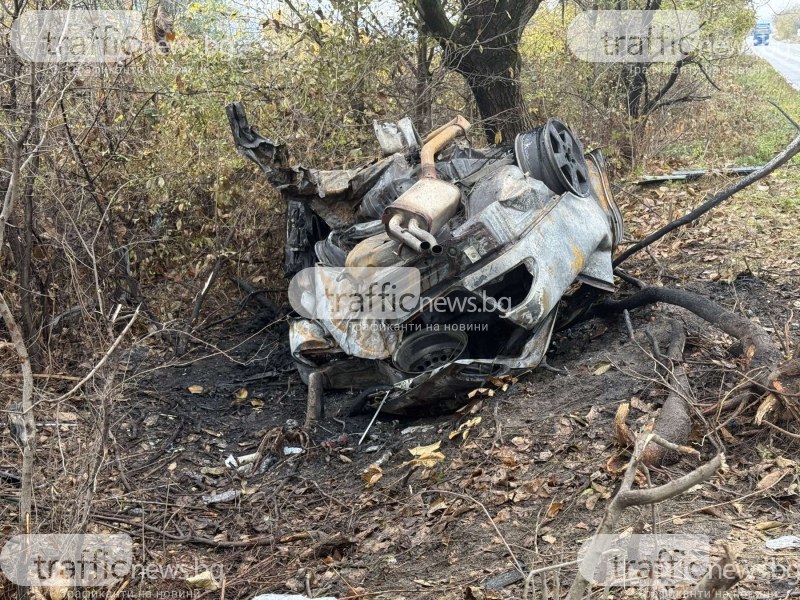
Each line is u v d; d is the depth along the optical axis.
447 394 5.96
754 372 4.99
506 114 10.70
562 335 6.89
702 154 12.77
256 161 6.62
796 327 6.40
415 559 4.47
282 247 8.84
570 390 5.70
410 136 7.11
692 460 4.65
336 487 5.53
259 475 5.86
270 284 8.85
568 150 6.64
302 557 4.72
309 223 7.44
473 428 5.57
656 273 7.91
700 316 6.02
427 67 10.28
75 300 7.20
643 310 6.81
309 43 9.35
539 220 5.98
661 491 2.80
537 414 5.50
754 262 7.90
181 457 6.15
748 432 4.81
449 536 4.56
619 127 12.43
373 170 6.81
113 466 5.94
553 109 12.41
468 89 11.39
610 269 6.62
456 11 10.55
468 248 5.73
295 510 5.34
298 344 6.25
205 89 8.62
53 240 6.98
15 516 4.97
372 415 6.38
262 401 7.02
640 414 5.16
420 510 4.92
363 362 6.40
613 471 4.57
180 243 8.73
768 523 4.02
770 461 4.50
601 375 5.81
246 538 5.05
